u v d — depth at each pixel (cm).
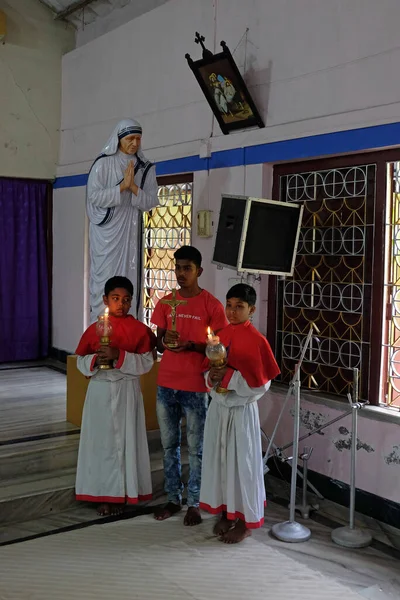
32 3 683
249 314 345
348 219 401
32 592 290
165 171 543
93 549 335
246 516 338
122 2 630
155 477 418
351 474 355
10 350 712
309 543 351
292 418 424
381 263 379
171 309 365
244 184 462
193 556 330
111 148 437
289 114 428
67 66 701
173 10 534
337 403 393
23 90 687
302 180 432
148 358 380
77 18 694
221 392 332
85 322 674
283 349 448
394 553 341
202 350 362
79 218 673
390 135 361
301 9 416
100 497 376
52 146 714
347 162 397
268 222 386
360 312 394
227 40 478
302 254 432
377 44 369
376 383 382
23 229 707
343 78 390
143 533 356
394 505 361
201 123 507
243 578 309
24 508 370
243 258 380
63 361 714
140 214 459
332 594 296
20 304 711
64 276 707
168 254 563
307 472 407
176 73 534
